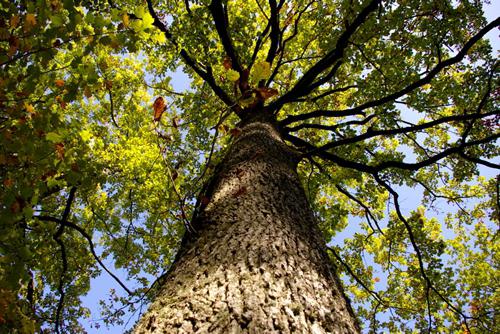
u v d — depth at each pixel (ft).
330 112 18.97
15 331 7.39
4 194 6.82
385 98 17.43
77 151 7.77
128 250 23.56
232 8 25.43
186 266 5.58
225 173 10.10
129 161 17.83
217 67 21.57
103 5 13.46
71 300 21.67
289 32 25.41
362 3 17.01
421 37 17.81
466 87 18.42
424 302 23.24
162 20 18.48
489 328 20.27
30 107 6.98
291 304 4.32
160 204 17.07
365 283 25.85
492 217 21.50
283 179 9.67
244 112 17.72
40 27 6.56
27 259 6.91
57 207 20.40
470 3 16.71
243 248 5.57
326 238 23.81
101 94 22.52
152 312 4.50
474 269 32.76
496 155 20.12
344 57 18.39
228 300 4.22
